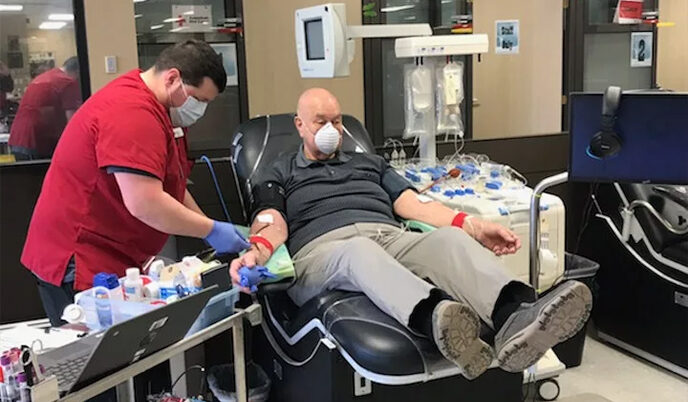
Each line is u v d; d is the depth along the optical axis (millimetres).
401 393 2252
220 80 2031
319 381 2229
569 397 2807
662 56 5156
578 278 3021
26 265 2057
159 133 1919
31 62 3590
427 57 3057
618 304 3246
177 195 2125
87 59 3586
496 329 2023
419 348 1945
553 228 2740
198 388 2711
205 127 3938
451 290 2109
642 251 3080
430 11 4422
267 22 4285
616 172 2072
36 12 3531
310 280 2348
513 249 2445
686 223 2953
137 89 1953
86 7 3535
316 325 2207
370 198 2668
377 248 2170
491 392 2404
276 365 2576
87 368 1428
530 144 3531
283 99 4383
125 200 1875
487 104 4977
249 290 2061
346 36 2682
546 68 4633
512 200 2777
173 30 3807
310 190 2637
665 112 1965
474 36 2973
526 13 4695
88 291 1789
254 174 2771
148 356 1643
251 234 2383
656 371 3076
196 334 1779
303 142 2781
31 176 2781
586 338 3449
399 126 4465
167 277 1862
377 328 2000
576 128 2098
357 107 4363
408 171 3080
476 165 3189
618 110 2004
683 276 2910
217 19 3904
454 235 2195
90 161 1913
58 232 1967
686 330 2936
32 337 1710
